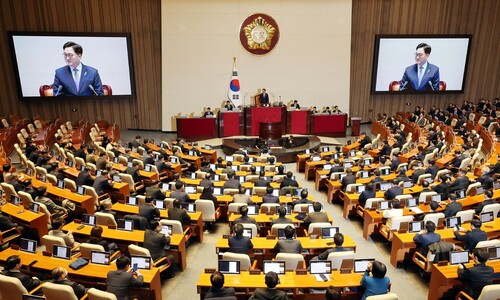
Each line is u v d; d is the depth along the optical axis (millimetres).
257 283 6137
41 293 6070
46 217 9031
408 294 7590
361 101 24469
